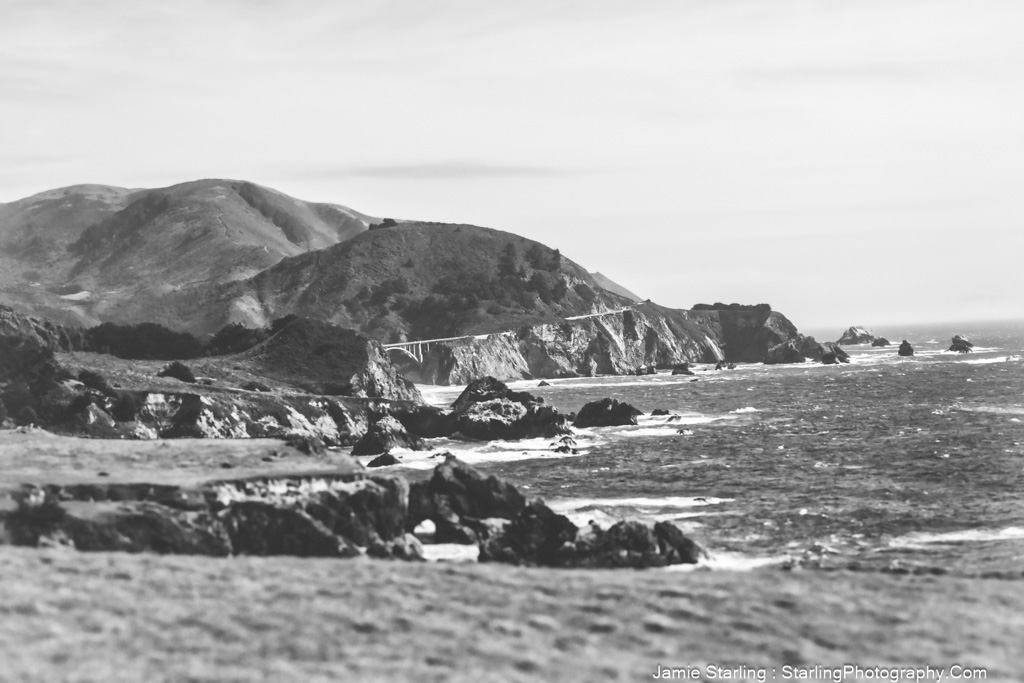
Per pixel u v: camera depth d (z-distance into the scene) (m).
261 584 38.00
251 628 34.00
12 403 128.62
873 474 95.88
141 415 130.62
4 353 132.50
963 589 41.12
